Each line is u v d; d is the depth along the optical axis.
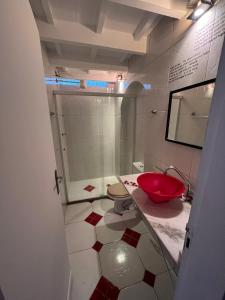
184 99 1.09
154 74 1.50
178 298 0.56
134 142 2.38
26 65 0.59
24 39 0.57
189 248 0.46
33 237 0.54
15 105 0.48
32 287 0.50
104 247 1.50
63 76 2.73
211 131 0.36
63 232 1.04
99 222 1.85
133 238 1.61
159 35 1.36
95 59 2.06
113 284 1.17
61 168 2.10
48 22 1.30
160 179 1.23
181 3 0.98
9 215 0.40
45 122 0.80
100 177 3.17
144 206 0.98
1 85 0.40
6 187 0.39
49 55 1.89
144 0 0.95
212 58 0.85
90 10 1.20
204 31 0.88
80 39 1.41
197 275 0.44
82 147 2.94
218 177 0.34
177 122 1.19
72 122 2.77
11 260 0.39
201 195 0.40
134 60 1.98
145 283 1.17
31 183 0.56
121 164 2.96
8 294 0.36
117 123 2.92
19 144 0.49
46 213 0.70
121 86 2.62
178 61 1.13
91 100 2.80
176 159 1.24
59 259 0.87
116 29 1.47
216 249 0.36
